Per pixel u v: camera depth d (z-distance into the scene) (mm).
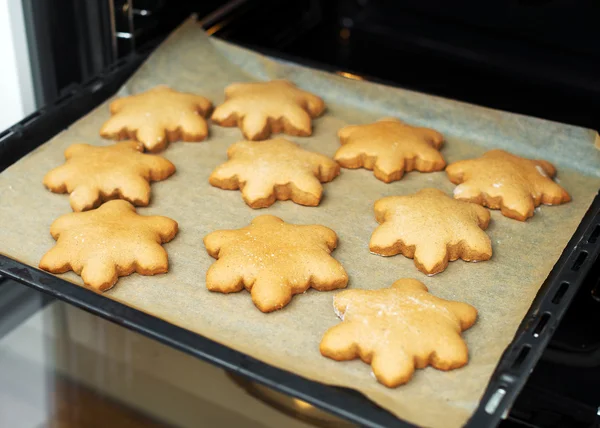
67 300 632
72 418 660
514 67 943
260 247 686
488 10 942
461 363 624
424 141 790
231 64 878
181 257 699
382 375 613
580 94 914
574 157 785
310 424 662
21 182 751
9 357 692
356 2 1006
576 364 737
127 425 653
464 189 749
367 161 779
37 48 800
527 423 719
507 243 720
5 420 656
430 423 582
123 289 675
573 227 731
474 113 812
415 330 631
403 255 708
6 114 824
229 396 674
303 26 998
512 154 787
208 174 771
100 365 693
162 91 827
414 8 982
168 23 894
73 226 701
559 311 627
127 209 723
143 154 770
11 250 696
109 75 836
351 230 726
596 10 888
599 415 712
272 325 652
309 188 740
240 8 921
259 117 802
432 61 969
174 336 609
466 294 678
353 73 860
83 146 773
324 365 629
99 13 817
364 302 650
